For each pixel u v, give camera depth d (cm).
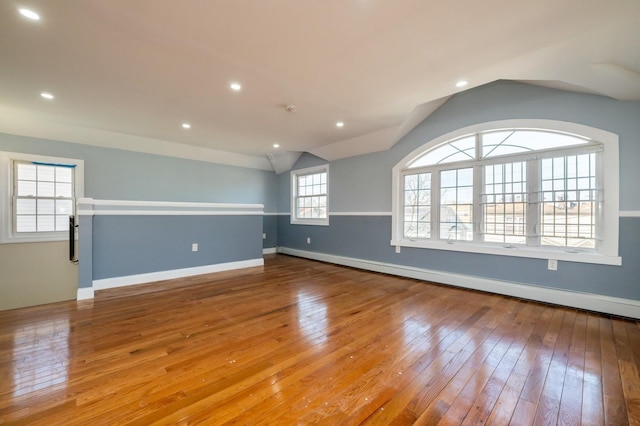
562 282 308
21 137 408
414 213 449
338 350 210
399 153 458
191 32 197
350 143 504
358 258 520
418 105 364
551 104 312
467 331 243
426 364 190
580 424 136
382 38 204
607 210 282
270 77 265
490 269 361
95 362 191
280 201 717
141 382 169
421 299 332
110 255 375
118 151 491
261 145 547
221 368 185
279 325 255
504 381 171
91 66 243
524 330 244
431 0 165
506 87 344
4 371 179
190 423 137
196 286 387
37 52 220
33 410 144
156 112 361
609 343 219
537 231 331
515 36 200
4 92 298
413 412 145
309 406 149
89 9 171
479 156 375
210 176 611
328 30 195
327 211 581
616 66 231
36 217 424
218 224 483
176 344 219
